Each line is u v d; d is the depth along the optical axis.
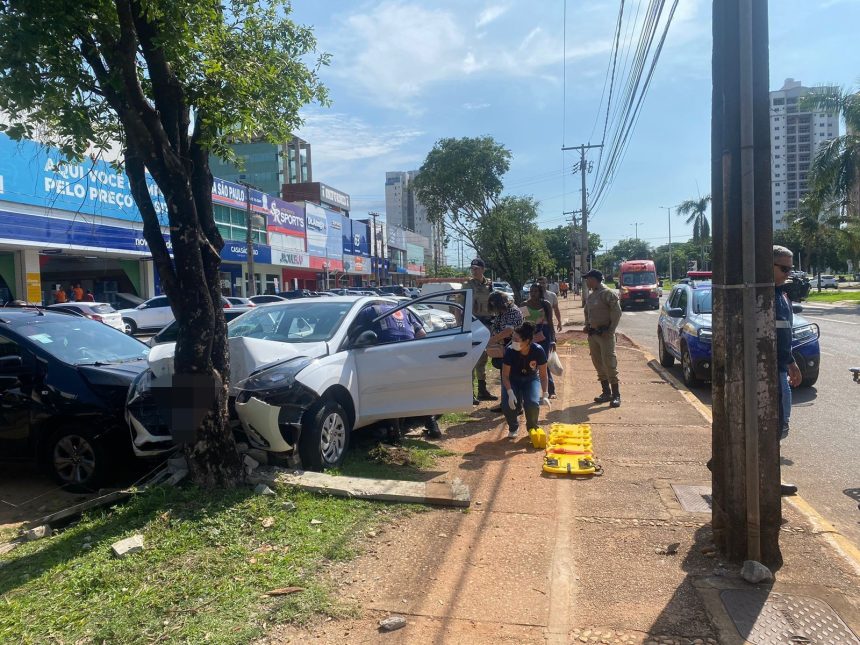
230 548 3.89
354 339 6.14
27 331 6.02
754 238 3.45
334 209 70.44
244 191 37.44
